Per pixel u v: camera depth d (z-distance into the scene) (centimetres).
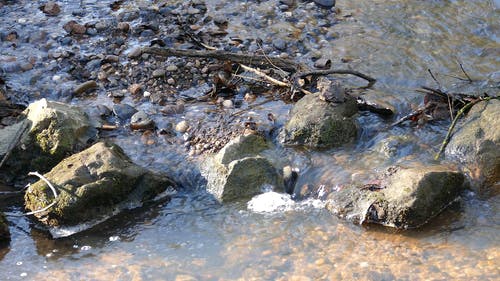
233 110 375
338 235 322
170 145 362
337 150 354
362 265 310
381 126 362
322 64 395
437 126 359
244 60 394
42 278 312
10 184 352
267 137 362
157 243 324
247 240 323
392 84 383
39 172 351
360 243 319
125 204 338
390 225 324
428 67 392
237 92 386
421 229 322
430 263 309
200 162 353
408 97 374
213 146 359
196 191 346
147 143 362
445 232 321
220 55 394
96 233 329
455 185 330
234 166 339
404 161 344
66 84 392
